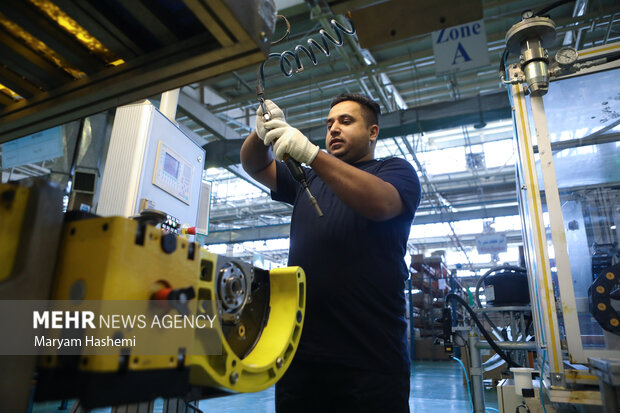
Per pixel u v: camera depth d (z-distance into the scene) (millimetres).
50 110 770
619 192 1485
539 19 1326
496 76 4637
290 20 2443
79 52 647
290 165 829
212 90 4828
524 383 1570
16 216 392
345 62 4125
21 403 368
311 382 878
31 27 598
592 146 1520
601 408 1093
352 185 796
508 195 7766
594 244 1457
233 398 3729
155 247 417
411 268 8570
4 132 858
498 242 7570
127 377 364
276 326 658
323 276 914
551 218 1293
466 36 1744
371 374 832
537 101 1392
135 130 1157
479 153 6477
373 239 938
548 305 1251
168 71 646
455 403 3430
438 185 7629
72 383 353
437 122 4227
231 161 4969
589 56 1379
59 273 401
